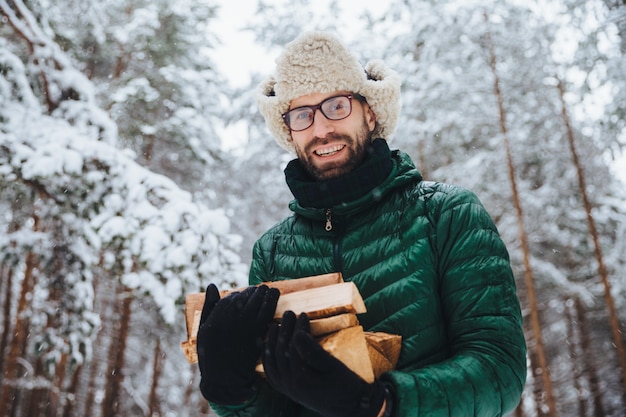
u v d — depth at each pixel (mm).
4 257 7164
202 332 983
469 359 1053
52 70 6781
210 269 5828
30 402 11906
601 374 13438
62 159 5750
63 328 7223
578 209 11758
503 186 11469
